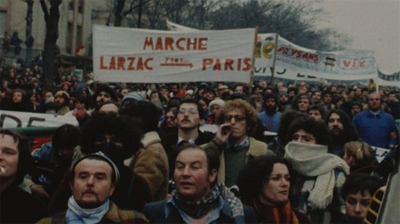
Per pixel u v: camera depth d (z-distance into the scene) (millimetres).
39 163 4754
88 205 3307
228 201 3598
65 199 3664
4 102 9875
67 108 10258
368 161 5113
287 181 3801
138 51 8922
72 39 37000
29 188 4434
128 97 7090
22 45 33594
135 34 8914
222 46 8672
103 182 3320
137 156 4301
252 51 8617
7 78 19906
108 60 8914
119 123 3852
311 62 17328
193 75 8812
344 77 17609
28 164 3863
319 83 32500
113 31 8922
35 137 5445
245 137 4914
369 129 9125
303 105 8883
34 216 3740
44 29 35188
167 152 5438
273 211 3766
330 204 4383
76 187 3312
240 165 4812
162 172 4309
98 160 3348
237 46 8648
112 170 3379
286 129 5477
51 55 21812
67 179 3729
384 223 3203
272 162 3814
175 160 3564
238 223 3531
